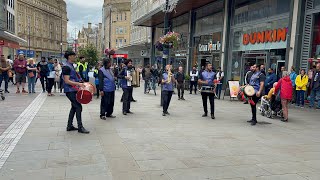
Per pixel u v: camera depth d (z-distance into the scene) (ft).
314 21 44.01
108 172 15.35
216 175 15.30
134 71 33.37
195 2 74.02
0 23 112.78
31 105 36.91
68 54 23.85
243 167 16.61
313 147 21.25
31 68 50.98
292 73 43.32
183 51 92.12
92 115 31.71
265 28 54.24
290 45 46.39
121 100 43.29
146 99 48.24
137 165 16.49
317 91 40.96
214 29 72.69
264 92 44.37
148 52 143.02
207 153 19.07
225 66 66.95
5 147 19.21
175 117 31.96
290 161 17.90
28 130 23.90
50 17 354.13
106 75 29.45
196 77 59.11
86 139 21.66
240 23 62.64
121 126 26.53
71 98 23.38
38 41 326.24
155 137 22.85
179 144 21.02
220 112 36.58
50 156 17.62
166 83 32.83
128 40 274.77
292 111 38.24
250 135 24.49
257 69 30.19
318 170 16.46
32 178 14.34
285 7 49.01
